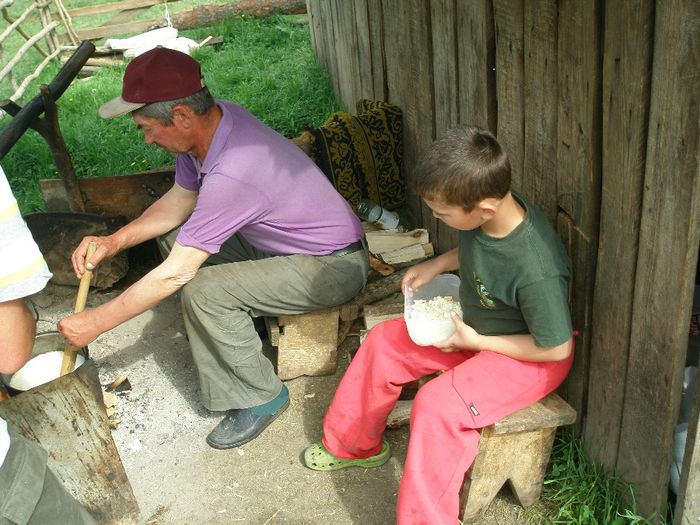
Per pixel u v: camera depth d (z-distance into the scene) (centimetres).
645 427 220
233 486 281
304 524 263
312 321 318
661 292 198
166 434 310
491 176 205
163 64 255
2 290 152
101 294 408
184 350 360
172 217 319
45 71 842
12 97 747
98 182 404
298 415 312
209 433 307
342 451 278
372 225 414
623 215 206
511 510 259
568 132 225
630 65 188
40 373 280
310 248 298
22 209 489
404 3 373
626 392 226
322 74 683
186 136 266
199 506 275
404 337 263
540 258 215
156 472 291
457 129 214
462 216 213
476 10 281
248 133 275
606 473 247
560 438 267
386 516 263
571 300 244
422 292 284
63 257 398
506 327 237
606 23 195
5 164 548
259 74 726
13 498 164
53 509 177
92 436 239
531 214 221
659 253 195
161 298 270
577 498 250
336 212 300
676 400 206
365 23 469
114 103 259
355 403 271
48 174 541
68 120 636
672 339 198
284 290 294
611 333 226
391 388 264
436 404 229
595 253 229
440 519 229
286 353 324
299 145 407
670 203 186
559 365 237
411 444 229
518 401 234
